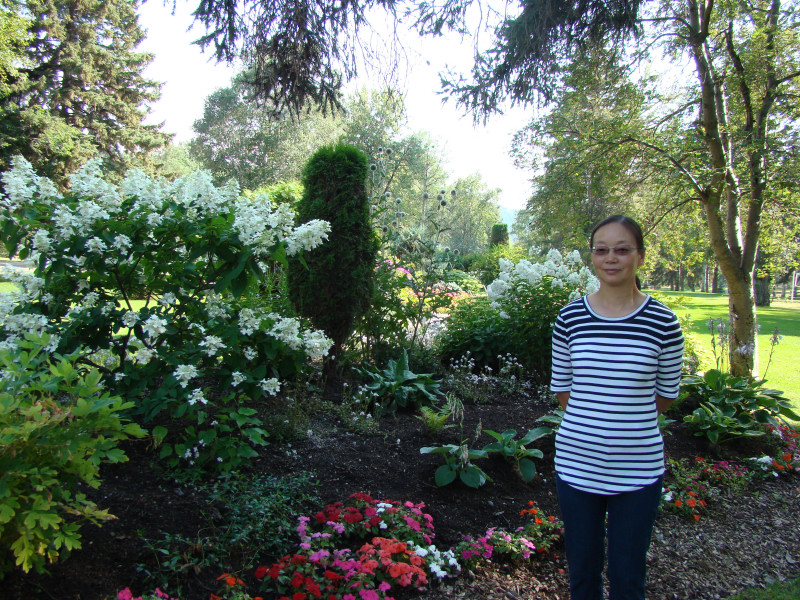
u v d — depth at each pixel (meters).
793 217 7.34
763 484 4.02
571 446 1.90
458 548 2.60
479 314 6.51
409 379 4.46
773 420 4.80
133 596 1.90
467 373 5.54
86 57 22.28
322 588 2.10
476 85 4.04
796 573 2.78
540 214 7.16
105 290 3.31
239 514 2.44
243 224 2.94
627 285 1.92
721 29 6.63
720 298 29.03
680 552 2.93
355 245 4.61
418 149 21.17
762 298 26.47
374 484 3.08
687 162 6.42
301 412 3.72
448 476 3.14
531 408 4.83
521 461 3.45
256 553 2.27
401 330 5.72
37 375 1.97
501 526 2.93
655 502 1.81
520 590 2.44
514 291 5.78
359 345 5.68
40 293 3.06
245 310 3.07
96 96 22.89
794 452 4.55
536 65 3.81
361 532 2.52
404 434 3.85
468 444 3.79
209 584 2.06
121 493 2.42
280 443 3.32
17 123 19.67
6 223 2.80
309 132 25.98
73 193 3.06
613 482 1.82
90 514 1.84
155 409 2.67
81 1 22.42
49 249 2.78
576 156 6.46
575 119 6.48
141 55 25.09
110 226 2.86
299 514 2.62
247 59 3.73
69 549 1.73
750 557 2.92
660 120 6.63
